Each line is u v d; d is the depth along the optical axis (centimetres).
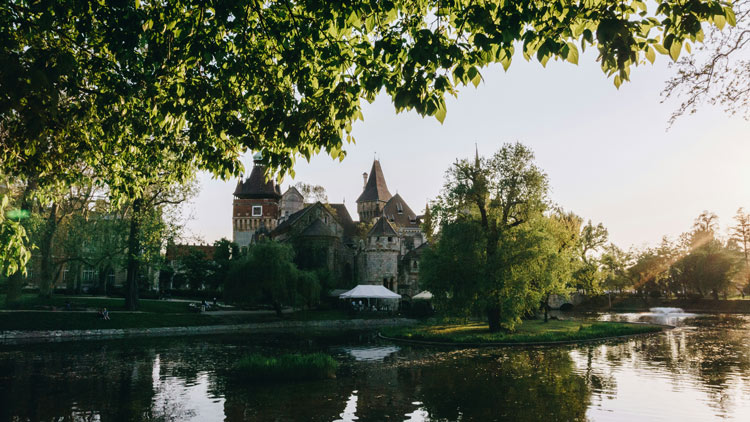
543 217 4084
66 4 813
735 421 1368
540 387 1845
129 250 4541
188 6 884
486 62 764
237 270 5197
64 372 2203
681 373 2147
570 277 4119
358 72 856
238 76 938
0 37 691
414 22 853
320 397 1691
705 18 596
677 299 8725
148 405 1584
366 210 11681
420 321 5797
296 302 5356
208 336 4038
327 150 923
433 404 1584
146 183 1561
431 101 741
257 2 820
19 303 4153
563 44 650
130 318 4266
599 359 2594
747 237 9588
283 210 10662
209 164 1149
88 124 1224
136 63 949
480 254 3706
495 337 3397
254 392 1777
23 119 859
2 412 1497
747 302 7669
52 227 4375
